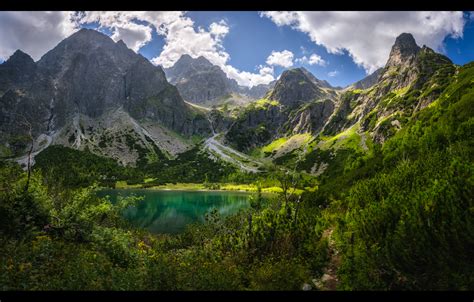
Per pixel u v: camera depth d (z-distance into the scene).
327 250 22.27
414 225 13.57
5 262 12.88
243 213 42.62
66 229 19.92
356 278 15.45
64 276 12.91
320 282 17.48
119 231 22.83
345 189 55.44
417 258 13.27
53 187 25.05
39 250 14.96
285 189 34.31
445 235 12.31
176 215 91.44
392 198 18.89
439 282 12.87
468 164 15.63
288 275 16.70
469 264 12.19
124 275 14.27
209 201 134.88
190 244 44.12
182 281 14.40
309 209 42.62
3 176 20.58
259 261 20.66
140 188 197.38
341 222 25.45
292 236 22.72
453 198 12.94
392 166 49.62
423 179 22.75
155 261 18.30
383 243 16.45
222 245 25.53
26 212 18.42
